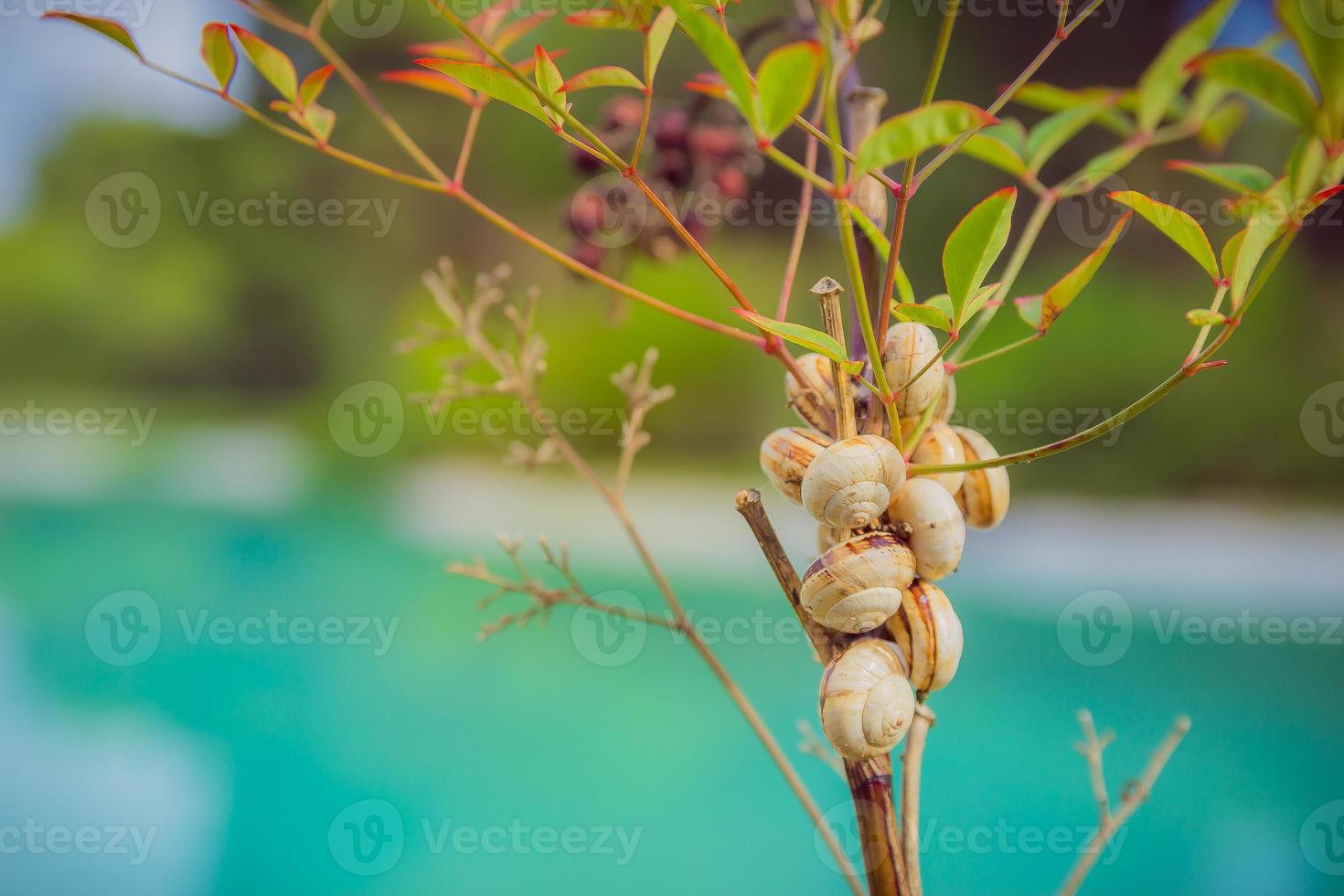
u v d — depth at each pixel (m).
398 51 3.45
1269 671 1.50
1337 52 0.30
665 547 2.19
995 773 1.28
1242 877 1.05
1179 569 1.92
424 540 2.36
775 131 0.30
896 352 0.33
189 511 2.61
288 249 3.69
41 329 3.73
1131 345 2.40
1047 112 2.86
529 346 0.42
